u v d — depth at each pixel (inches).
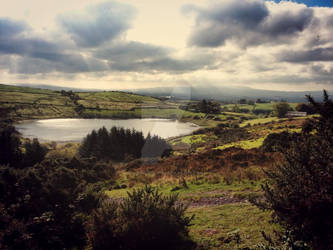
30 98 6968.5
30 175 263.4
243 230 199.8
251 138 2018.9
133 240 181.6
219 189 425.4
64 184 285.9
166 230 187.8
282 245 137.6
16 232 183.3
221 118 3794.3
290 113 3897.6
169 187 495.2
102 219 193.0
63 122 5201.8
